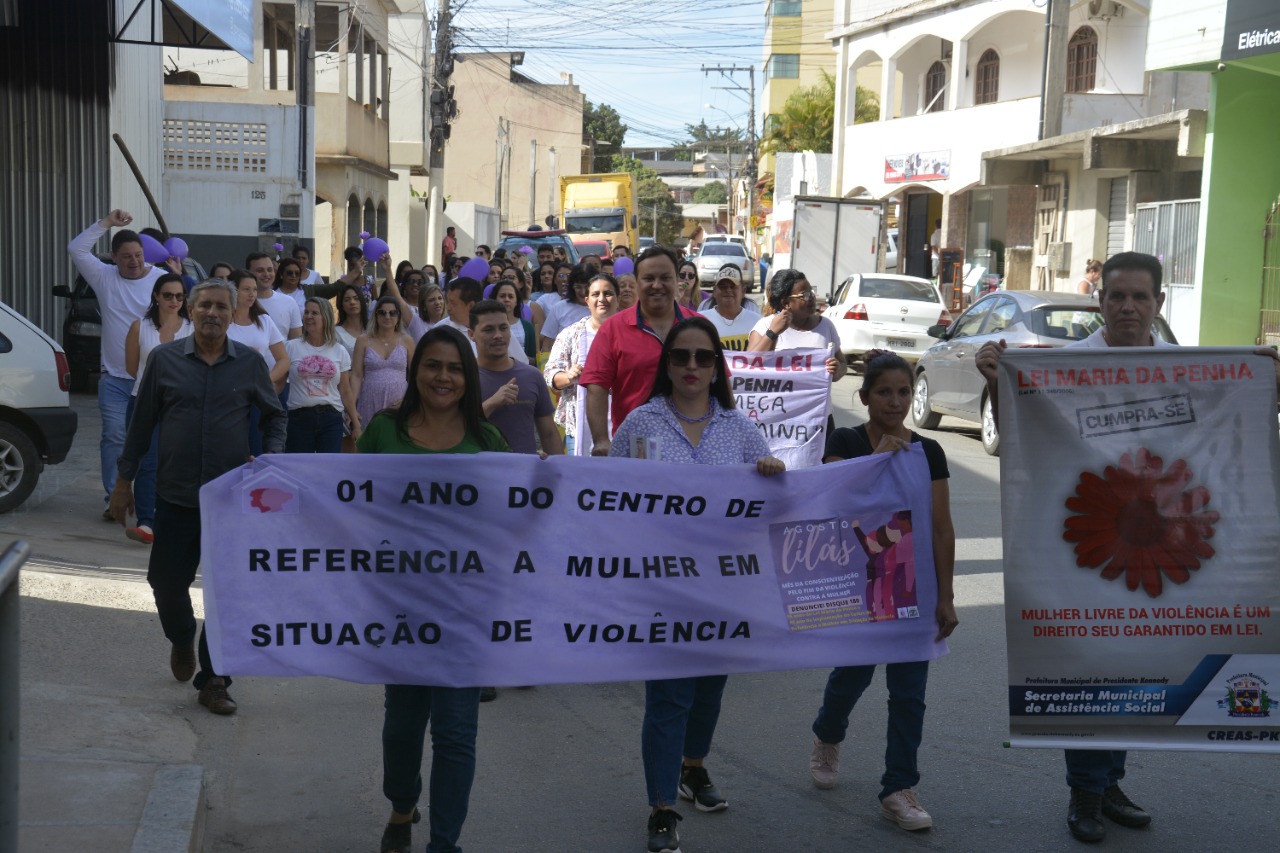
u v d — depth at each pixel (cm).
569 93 7919
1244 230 2052
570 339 823
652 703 492
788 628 504
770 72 7356
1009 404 485
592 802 532
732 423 525
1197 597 484
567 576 480
